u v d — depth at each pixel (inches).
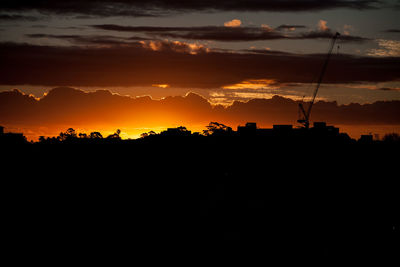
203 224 4864.7
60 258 3971.5
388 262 3624.5
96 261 3878.0
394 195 6067.9
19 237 4581.7
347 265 3580.2
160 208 5654.5
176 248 4136.3
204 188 6456.7
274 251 3919.8
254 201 5689.0
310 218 4953.3
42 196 6309.1
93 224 5039.4
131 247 4220.0
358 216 5054.1
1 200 6072.8
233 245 4121.6
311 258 3732.8
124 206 5807.1
